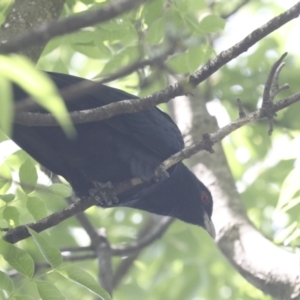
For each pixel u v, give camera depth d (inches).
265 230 714.2
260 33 331.0
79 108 399.9
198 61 439.2
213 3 701.3
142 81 489.7
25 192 373.1
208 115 565.9
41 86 186.1
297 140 474.3
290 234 469.1
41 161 425.7
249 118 374.9
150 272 740.7
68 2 503.2
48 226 368.2
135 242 669.3
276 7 840.3
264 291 430.0
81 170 428.5
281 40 790.5
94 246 569.0
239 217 485.1
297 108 716.7
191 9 489.4
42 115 309.0
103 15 223.0
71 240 671.8
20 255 325.1
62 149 413.4
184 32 449.4
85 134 409.4
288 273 417.1
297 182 428.5
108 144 419.8
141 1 227.1
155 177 432.1
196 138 546.3
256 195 741.9
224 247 468.4
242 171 783.7
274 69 360.5
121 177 434.0
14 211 372.5
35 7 422.0
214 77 749.9
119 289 747.4
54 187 374.9
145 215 791.7
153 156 441.1
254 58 763.4
